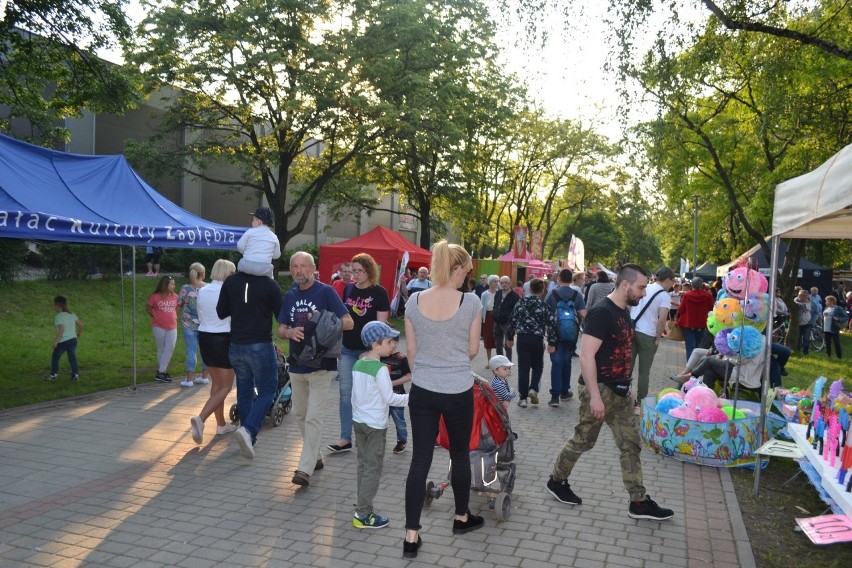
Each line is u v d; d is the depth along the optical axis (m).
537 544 4.49
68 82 14.35
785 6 10.37
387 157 25.08
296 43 19.00
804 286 28.34
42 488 5.32
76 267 19.62
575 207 47.84
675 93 11.71
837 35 13.09
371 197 32.31
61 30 12.89
